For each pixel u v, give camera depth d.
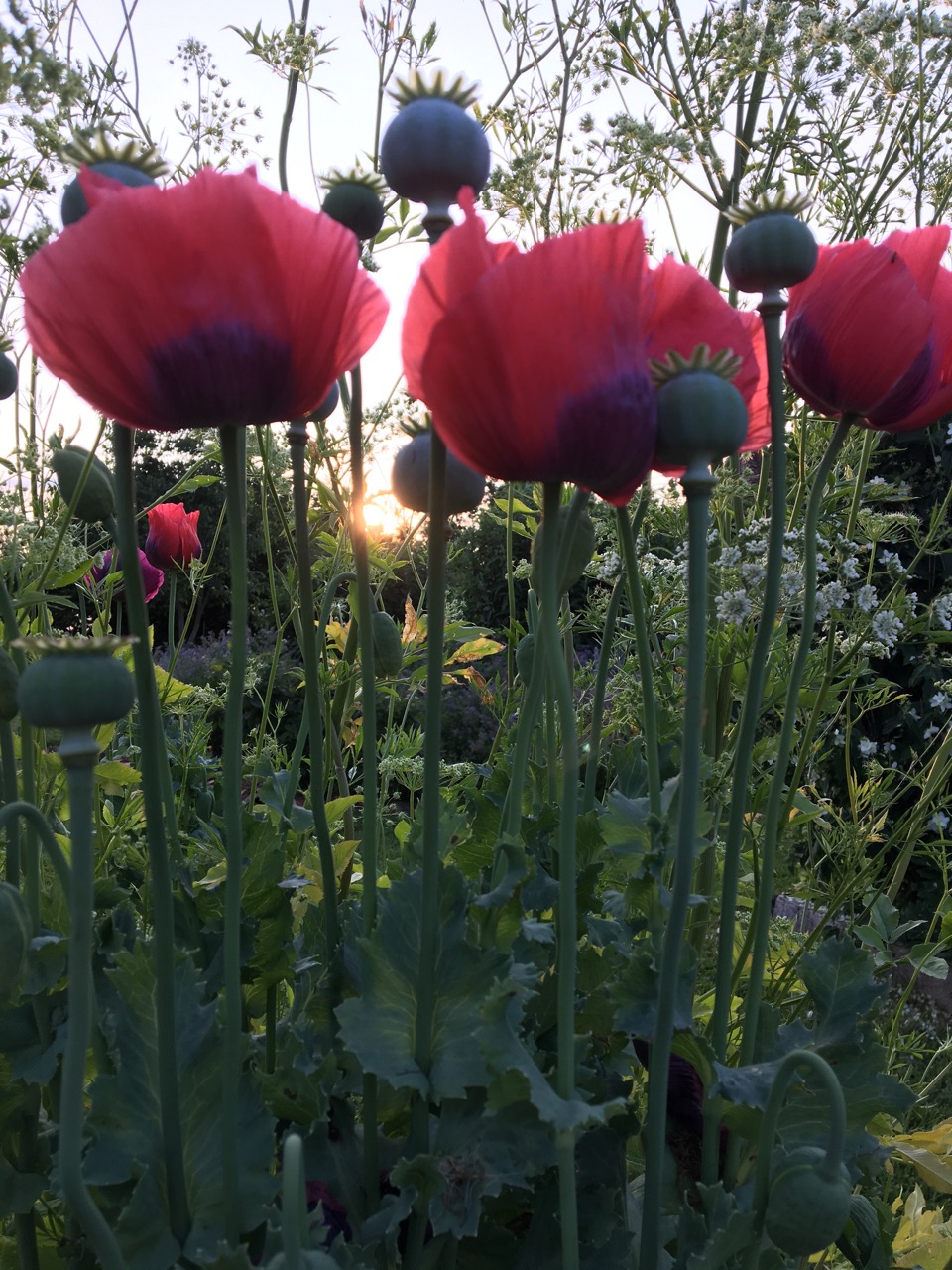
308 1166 0.94
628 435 0.67
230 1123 0.80
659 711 1.63
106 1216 0.91
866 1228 1.12
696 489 0.71
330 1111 1.02
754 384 0.88
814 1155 0.80
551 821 1.15
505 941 1.02
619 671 1.95
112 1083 0.83
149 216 0.62
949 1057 2.25
